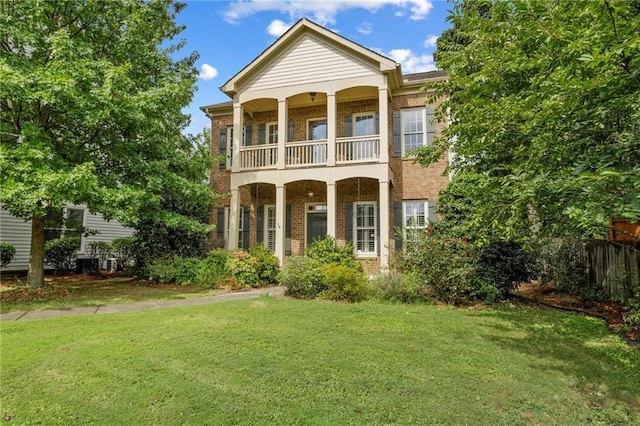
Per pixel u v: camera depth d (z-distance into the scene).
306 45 12.98
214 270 11.04
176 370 4.19
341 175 12.19
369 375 4.10
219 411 3.36
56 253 13.70
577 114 3.90
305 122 14.34
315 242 12.09
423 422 3.22
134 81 10.36
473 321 6.56
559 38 3.45
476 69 6.58
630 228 7.62
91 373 4.09
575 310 7.65
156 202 9.95
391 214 13.04
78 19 9.94
